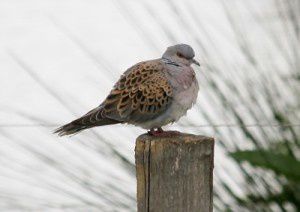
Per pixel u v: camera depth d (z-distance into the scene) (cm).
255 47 1142
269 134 998
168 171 715
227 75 1032
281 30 1152
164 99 868
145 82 870
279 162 955
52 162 1023
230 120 990
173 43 1116
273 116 1018
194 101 898
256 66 1052
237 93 1010
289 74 1092
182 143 713
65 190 998
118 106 863
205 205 723
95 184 980
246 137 988
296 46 1103
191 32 1071
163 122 884
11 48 2189
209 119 993
